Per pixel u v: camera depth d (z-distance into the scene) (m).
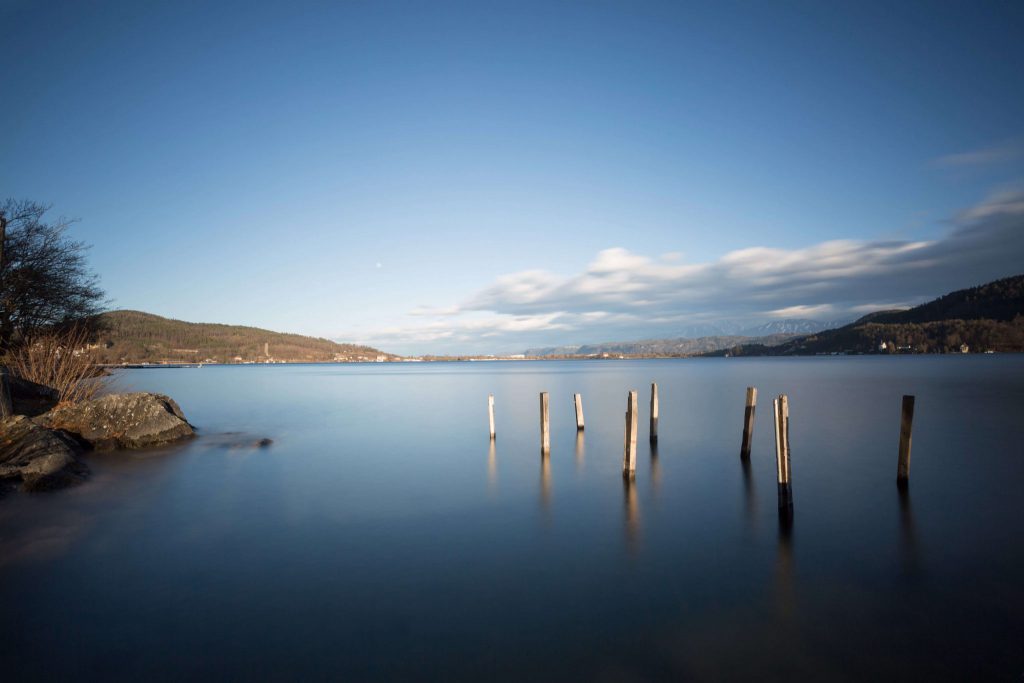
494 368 186.75
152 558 10.62
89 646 7.47
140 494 15.34
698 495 15.50
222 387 70.75
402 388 69.94
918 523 12.89
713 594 9.16
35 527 12.22
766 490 16.02
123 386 48.69
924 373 80.88
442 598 8.97
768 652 7.39
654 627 8.04
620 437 26.23
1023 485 16.27
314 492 15.88
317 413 38.88
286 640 7.64
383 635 7.79
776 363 176.62
